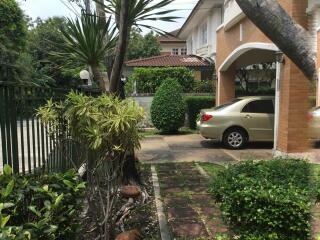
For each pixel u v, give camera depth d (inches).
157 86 737.0
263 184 155.6
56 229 115.8
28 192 127.0
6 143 142.3
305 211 142.7
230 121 453.4
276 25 93.1
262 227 149.3
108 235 169.6
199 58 949.2
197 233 185.3
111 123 148.9
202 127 464.1
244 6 97.3
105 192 191.8
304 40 91.4
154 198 243.8
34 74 667.4
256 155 407.2
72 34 258.5
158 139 548.7
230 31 580.1
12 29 737.0
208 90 761.0
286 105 355.6
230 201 153.2
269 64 849.5
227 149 454.0
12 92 147.7
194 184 278.2
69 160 213.6
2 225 96.1
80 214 171.9
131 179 265.0
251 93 812.0
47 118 173.0
